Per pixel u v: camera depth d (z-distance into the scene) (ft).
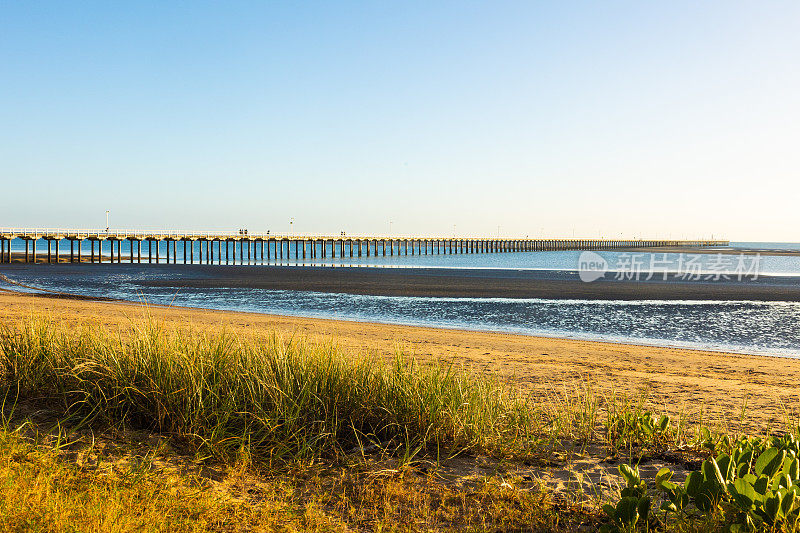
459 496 13.34
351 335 48.49
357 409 17.33
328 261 257.55
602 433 18.99
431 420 16.76
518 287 110.11
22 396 18.10
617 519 11.59
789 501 10.86
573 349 44.24
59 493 11.08
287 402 16.87
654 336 56.75
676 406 24.23
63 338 20.90
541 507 12.79
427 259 287.69
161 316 57.06
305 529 11.39
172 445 15.14
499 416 18.54
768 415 22.67
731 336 56.75
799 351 49.11
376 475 14.23
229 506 12.01
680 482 14.43
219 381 17.33
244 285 115.75
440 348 41.93
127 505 11.15
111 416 16.38
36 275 144.77
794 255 333.42
